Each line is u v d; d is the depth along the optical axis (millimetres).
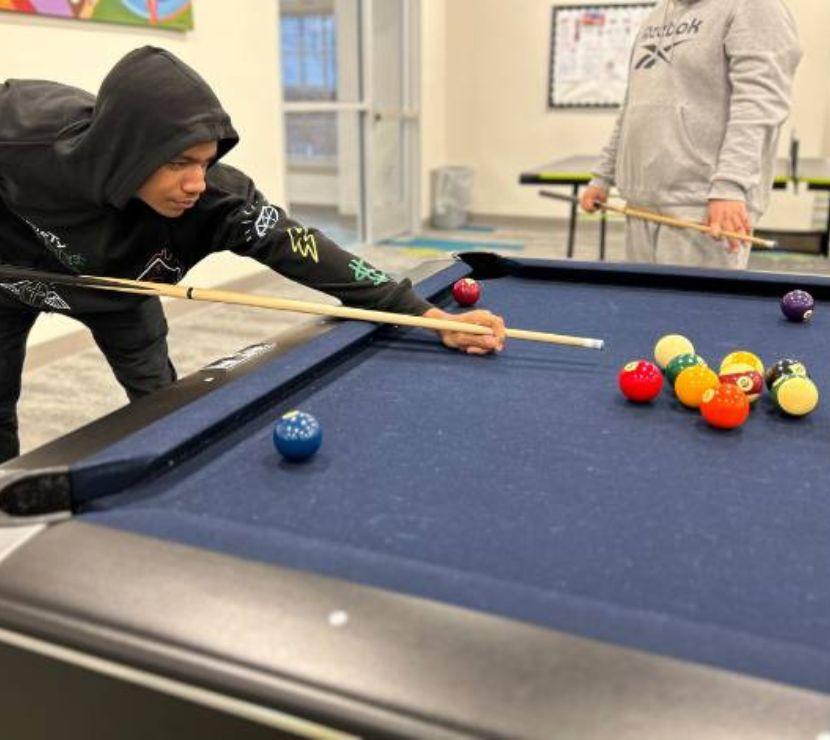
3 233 1384
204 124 1059
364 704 536
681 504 841
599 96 6309
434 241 6020
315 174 5973
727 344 1414
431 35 6309
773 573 719
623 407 1110
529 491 865
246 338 3514
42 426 2557
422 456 947
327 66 5371
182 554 680
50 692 642
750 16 1991
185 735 601
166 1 3463
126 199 1100
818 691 541
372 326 1331
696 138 2145
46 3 2904
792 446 990
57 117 1147
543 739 502
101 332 1658
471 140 6742
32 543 702
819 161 4480
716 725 506
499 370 1254
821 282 1678
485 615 604
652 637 594
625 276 1798
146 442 877
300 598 621
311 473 899
